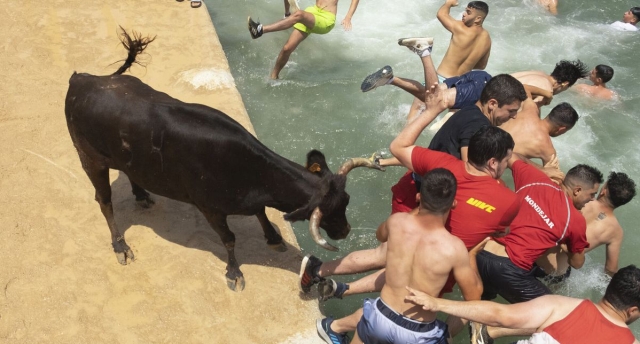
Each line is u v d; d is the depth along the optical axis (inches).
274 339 185.6
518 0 403.9
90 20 325.7
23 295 190.4
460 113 191.3
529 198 190.7
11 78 280.2
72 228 213.2
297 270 208.4
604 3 407.8
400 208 201.5
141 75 286.7
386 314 160.6
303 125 289.3
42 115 260.8
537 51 358.3
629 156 288.0
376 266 188.5
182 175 182.9
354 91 312.7
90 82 189.2
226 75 289.3
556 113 222.8
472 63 290.7
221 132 176.9
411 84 255.1
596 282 225.6
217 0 386.9
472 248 171.0
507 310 147.9
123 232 213.6
